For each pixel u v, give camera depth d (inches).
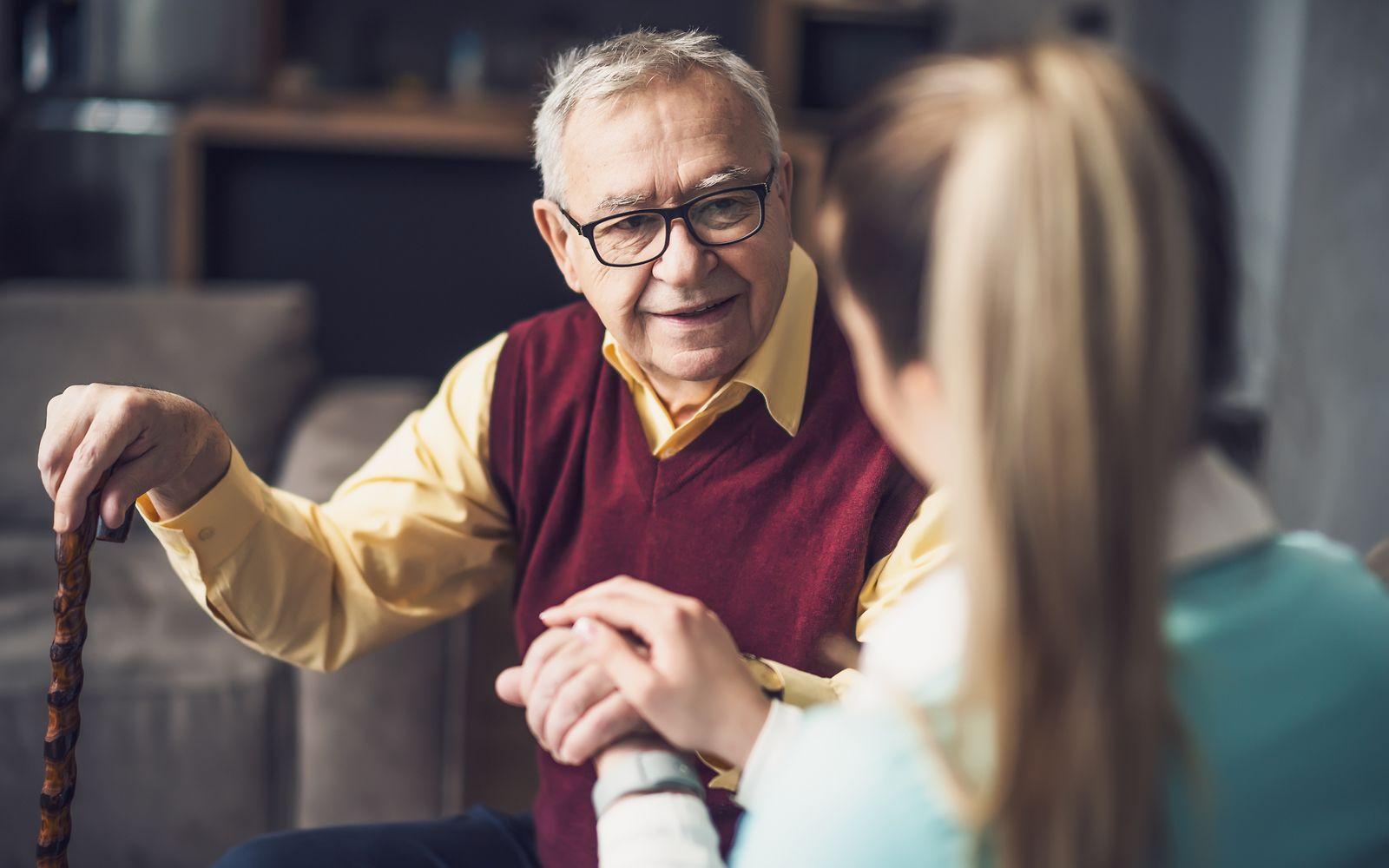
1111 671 23.0
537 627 49.6
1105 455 22.6
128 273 147.0
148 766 76.0
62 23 145.9
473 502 50.9
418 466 50.9
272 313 101.3
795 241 48.6
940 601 26.2
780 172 45.6
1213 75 157.0
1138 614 23.0
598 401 48.1
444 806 79.4
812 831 24.5
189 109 148.6
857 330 27.1
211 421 44.6
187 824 76.8
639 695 31.1
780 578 45.4
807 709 40.8
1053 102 23.1
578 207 44.3
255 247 155.0
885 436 45.2
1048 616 23.0
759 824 25.6
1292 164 111.8
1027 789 23.1
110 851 76.1
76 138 145.1
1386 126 94.1
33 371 96.2
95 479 41.4
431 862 48.5
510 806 87.9
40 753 74.5
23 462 94.0
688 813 30.5
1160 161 23.2
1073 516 22.6
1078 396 22.4
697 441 46.2
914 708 24.3
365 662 77.9
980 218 23.0
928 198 24.3
